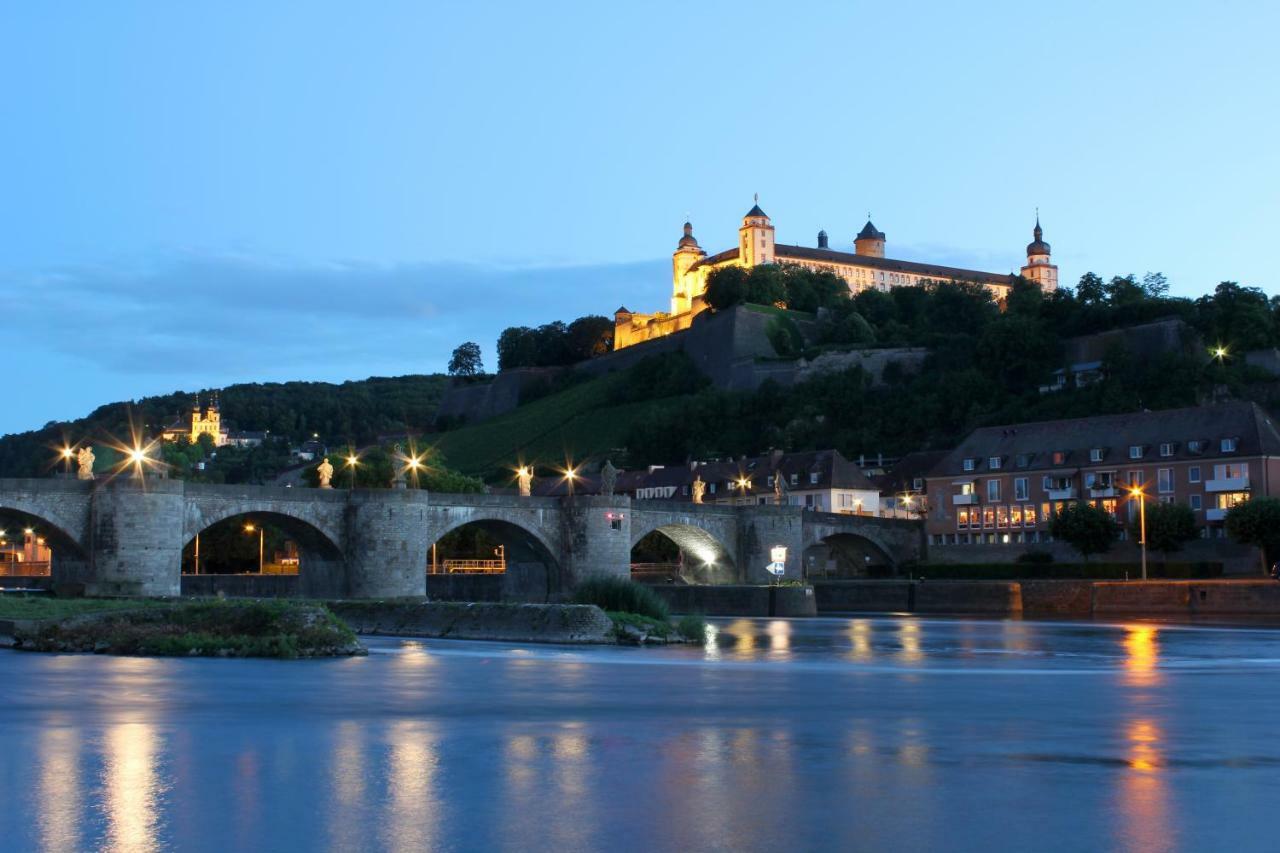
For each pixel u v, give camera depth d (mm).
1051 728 31562
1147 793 23078
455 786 23594
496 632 67438
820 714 34344
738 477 184500
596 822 20703
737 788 23453
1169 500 139875
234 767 25484
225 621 55969
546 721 32594
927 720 33125
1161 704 37219
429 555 170125
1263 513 118562
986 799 22500
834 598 129250
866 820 20875
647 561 172125
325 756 26859
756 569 138500
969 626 89938
